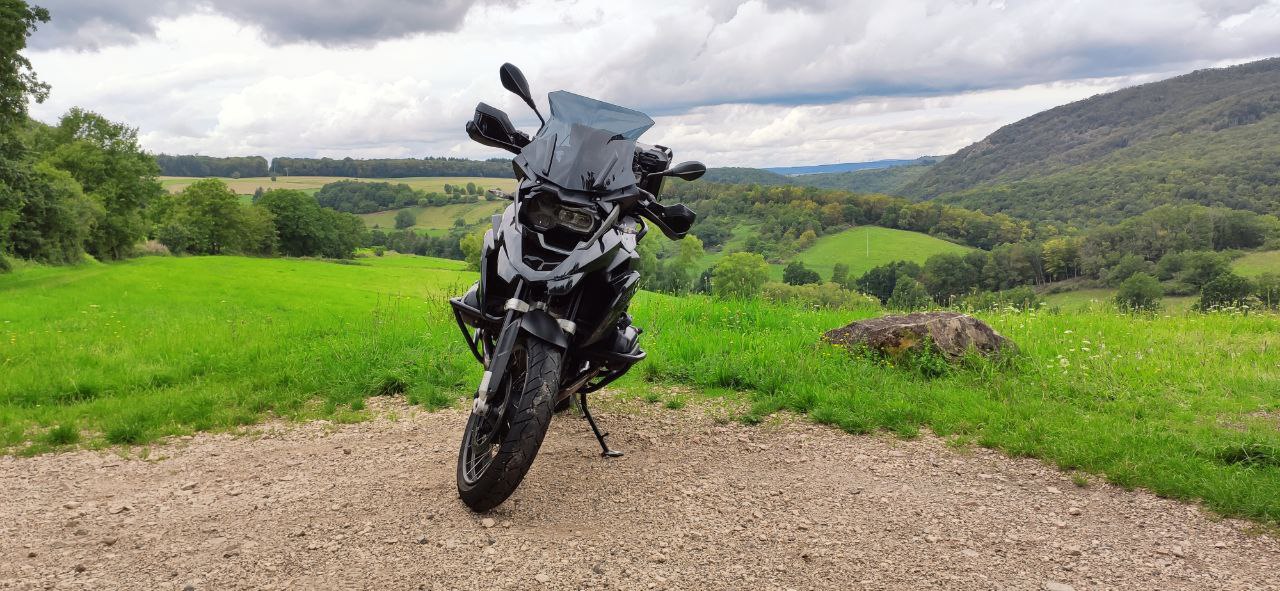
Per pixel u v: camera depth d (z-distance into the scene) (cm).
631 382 690
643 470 463
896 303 1273
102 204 7794
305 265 9462
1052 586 320
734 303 1085
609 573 323
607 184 392
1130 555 351
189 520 385
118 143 8419
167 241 10794
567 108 425
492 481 359
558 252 388
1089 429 523
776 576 324
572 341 406
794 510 402
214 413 596
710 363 714
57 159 7850
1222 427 544
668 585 314
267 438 544
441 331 868
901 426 549
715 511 398
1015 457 492
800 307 1149
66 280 4853
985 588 317
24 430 562
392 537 358
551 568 327
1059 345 824
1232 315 1138
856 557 345
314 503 406
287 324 1016
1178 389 651
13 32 4244
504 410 379
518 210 396
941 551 353
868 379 664
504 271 387
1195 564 342
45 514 396
